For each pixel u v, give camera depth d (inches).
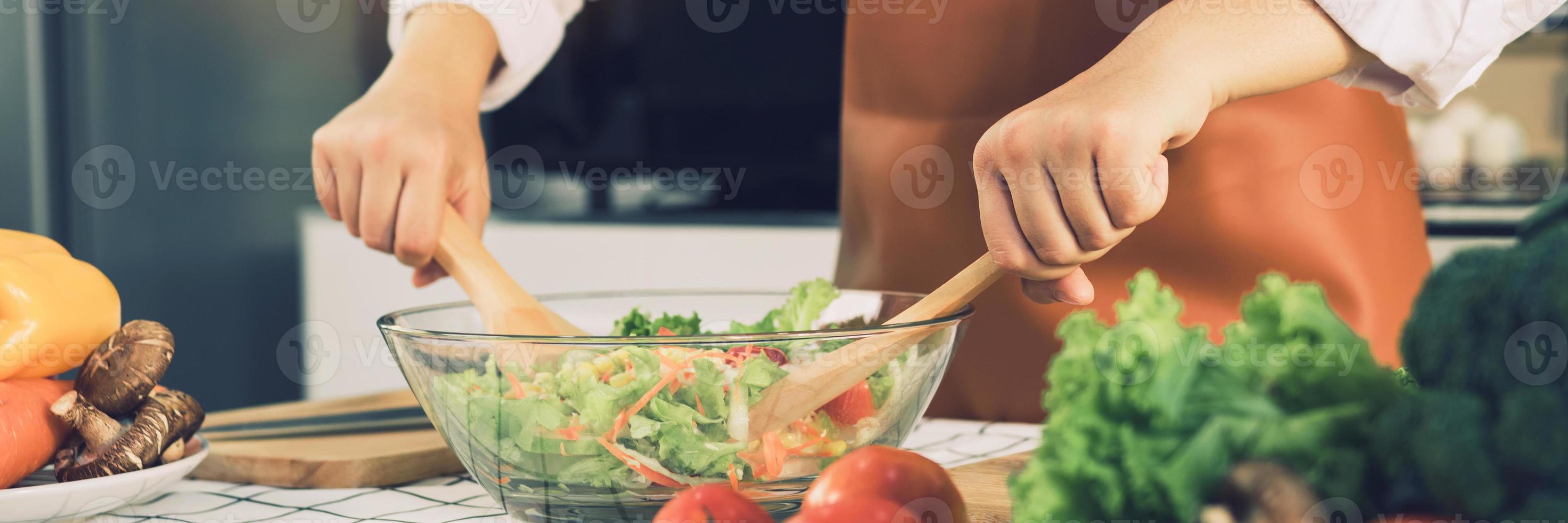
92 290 26.1
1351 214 39.3
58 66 92.8
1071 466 16.2
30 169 91.7
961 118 41.9
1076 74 40.2
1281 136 38.8
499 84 40.0
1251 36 24.9
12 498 22.4
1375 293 39.2
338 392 100.3
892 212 43.7
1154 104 22.5
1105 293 40.3
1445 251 79.1
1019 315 40.9
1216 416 15.4
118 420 25.4
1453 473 14.4
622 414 20.8
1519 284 14.6
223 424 33.8
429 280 33.7
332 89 107.3
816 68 97.9
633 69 101.7
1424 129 93.8
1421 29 26.0
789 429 21.9
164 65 98.6
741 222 92.6
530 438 21.0
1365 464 15.0
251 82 104.0
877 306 29.2
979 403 42.3
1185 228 39.5
